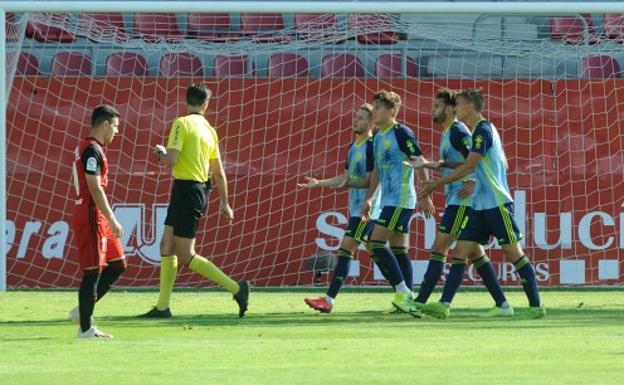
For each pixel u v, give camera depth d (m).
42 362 28.11
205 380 24.84
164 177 57.16
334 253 57.19
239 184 57.28
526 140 57.81
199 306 46.34
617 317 40.91
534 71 59.97
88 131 57.41
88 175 33.41
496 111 57.97
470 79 58.31
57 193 56.97
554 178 57.66
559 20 63.53
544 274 57.41
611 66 60.78
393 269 41.50
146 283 56.75
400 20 61.38
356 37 60.91
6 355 29.53
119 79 57.62
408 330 36.00
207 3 55.75
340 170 57.59
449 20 63.97
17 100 57.25
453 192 40.91
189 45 61.22
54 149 57.16
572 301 49.38
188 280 56.59
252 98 57.66
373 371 26.14
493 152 40.22
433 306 40.41
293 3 55.62
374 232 42.12
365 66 60.78
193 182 40.91
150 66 61.44
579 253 57.44
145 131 57.44
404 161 42.03
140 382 24.61
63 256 56.69
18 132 57.12
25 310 44.12
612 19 63.66
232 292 40.97
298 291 54.81
